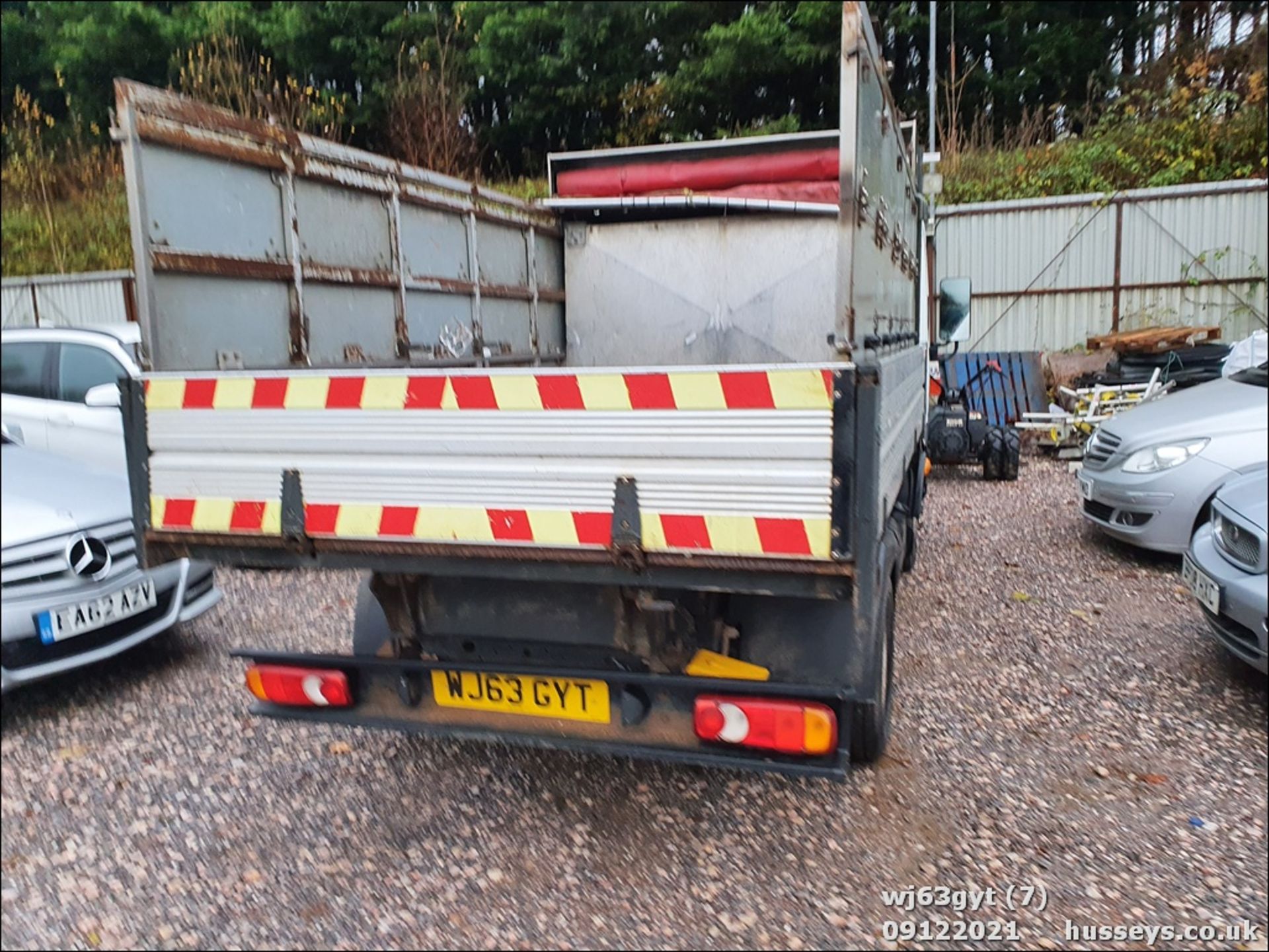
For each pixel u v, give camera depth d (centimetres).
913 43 1845
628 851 297
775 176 527
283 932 263
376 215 382
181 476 268
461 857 296
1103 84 1878
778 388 212
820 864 287
